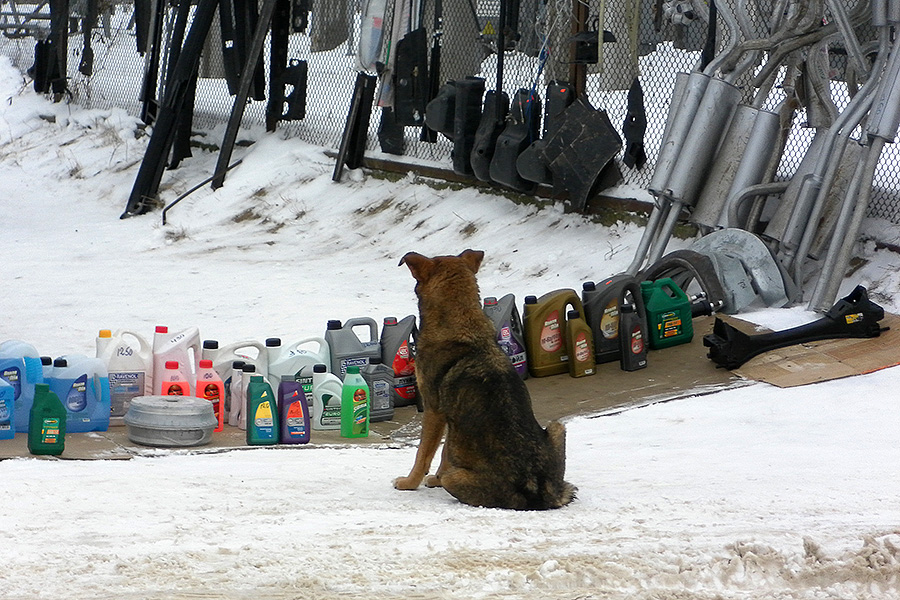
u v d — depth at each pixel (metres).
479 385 5.14
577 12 13.29
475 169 14.09
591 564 3.60
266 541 3.98
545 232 13.32
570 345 8.88
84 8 24.50
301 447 6.98
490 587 3.41
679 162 10.80
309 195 16.86
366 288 12.53
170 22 19.98
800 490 5.10
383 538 4.06
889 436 6.71
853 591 3.43
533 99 13.56
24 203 19.44
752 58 10.90
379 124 16.91
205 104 20.95
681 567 3.55
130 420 6.87
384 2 15.50
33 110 23.91
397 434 7.54
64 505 4.70
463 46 15.77
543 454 4.98
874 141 9.62
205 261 14.58
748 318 9.69
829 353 8.73
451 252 13.82
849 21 10.21
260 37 17.41
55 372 7.07
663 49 14.94
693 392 8.29
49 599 3.20
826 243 10.45
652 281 10.12
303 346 9.84
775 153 10.85
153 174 17.89
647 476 5.73
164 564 3.61
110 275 13.59
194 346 7.76
